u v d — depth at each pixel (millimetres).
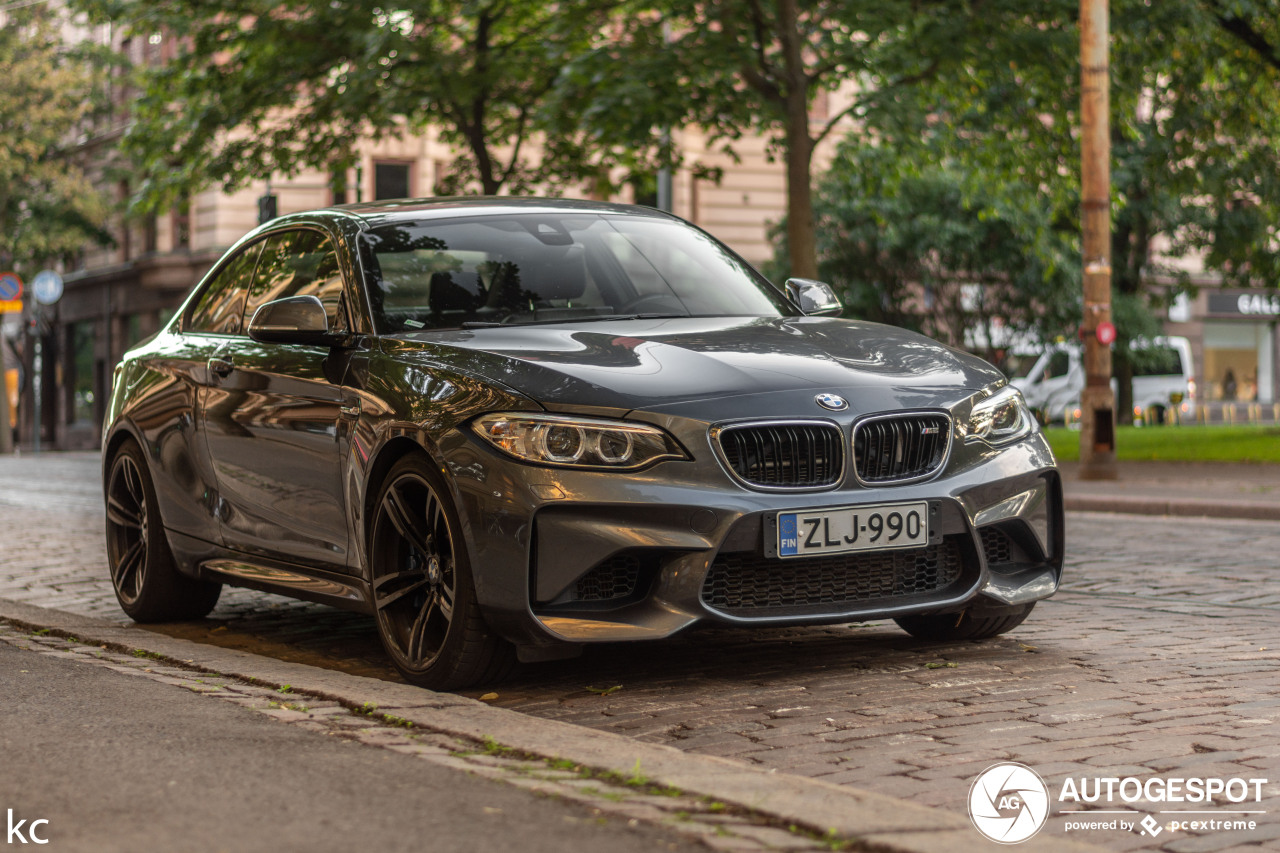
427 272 5762
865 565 5020
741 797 3418
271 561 5977
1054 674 5262
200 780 3680
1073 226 25703
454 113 20812
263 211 17438
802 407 4887
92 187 40500
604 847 3090
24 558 9875
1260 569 8781
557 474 4703
